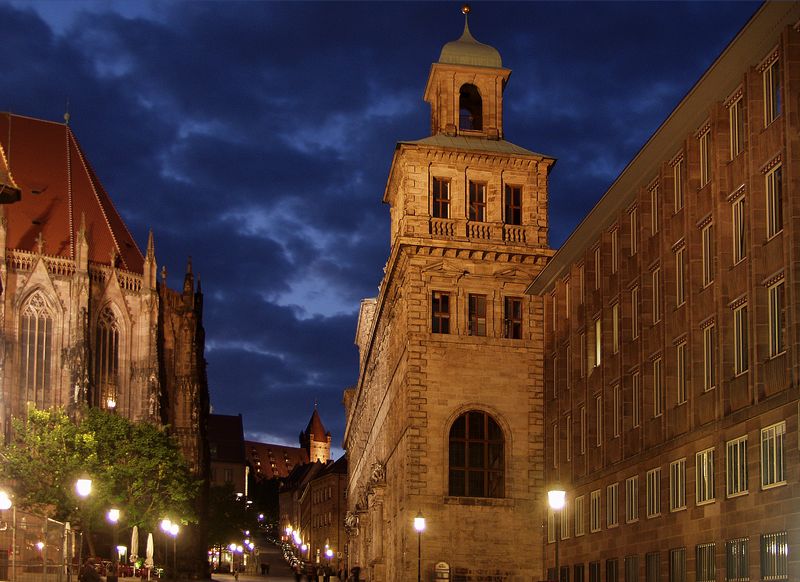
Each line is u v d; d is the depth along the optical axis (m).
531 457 75.44
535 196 80.06
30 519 50.19
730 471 44.31
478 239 77.88
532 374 76.69
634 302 58.78
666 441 51.41
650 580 53.31
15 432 106.50
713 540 45.31
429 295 76.88
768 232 42.22
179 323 132.62
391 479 86.62
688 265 49.59
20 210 122.12
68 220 124.25
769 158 41.94
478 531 73.50
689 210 49.66
